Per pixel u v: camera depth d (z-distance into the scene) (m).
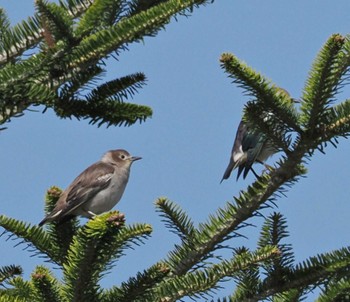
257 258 9.74
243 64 9.72
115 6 10.47
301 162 10.10
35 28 10.25
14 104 9.91
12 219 10.46
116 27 10.04
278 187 10.32
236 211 10.51
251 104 9.90
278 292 9.98
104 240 8.36
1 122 9.99
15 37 10.23
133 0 10.91
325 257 10.01
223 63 9.70
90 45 10.09
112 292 8.92
